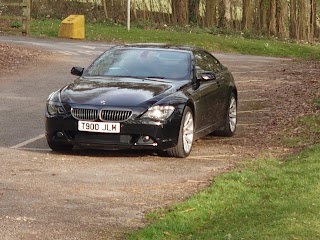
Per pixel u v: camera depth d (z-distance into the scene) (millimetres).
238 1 51188
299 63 32594
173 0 50250
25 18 38906
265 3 51219
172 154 13117
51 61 27938
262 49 41656
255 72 28281
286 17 51750
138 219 9227
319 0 52500
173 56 14469
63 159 12719
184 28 48719
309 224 8289
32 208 9523
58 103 13000
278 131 15992
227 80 15523
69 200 10000
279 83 24844
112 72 14164
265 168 11938
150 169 12109
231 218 9039
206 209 9523
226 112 15367
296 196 9680
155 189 10742
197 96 13727
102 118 12695
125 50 14719
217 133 15609
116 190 10633
